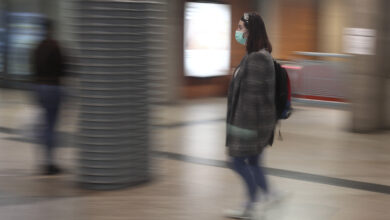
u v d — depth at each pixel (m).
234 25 12.95
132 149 4.90
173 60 11.16
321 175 5.55
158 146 6.80
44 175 5.32
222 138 7.51
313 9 14.45
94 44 4.67
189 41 11.74
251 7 13.33
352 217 4.21
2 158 6.00
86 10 4.64
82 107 4.80
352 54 8.35
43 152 5.35
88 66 4.71
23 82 12.60
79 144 4.87
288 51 14.08
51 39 5.18
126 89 4.79
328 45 14.89
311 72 12.03
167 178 5.27
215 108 10.75
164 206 4.39
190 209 4.32
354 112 8.34
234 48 13.02
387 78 8.50
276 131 8.26
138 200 4.54
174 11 11.11
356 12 8.32
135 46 4.79
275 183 5.18
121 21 4.68
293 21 14.11
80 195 4.66
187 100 11.80
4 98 11.29
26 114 9.21
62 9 11.45
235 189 4.91
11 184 4.98
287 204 4.51
